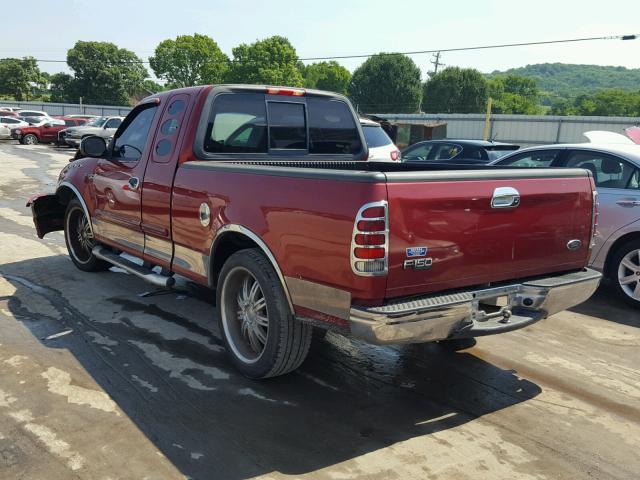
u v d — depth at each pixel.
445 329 3.29
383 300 3.15
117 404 3.65
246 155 4.79
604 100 115.81
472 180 3.38
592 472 3.10
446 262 3.32
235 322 4.18
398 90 79.94
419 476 3.01
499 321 3.57
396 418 3.61
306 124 5.17
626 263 5.93
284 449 3.21
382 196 3.03
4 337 4.68
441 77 81.62
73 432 3.32
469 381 4.18
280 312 3.67
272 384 4.01
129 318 5.20
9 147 29.28
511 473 3.06
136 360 4.32
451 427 3.52
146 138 5.11
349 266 3.12
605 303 6.11
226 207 3.96
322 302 3.34
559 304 3.83
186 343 4.66
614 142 6.77
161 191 4.68
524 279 3.80
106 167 5.59
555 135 38.28
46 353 4.39
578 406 3.85
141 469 2.99
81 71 89.75
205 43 93.62
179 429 3.38
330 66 111.00
